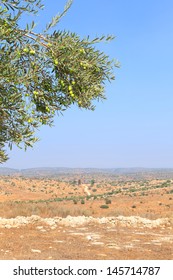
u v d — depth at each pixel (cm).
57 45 744
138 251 1283
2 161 818
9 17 702
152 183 12794
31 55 745
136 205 5622
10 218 2014
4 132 766
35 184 14588
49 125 817
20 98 720
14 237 1466
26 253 1180
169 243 1470
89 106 825
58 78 784
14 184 13562
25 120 736
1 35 682
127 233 1697
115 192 8469
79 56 776
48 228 1738
